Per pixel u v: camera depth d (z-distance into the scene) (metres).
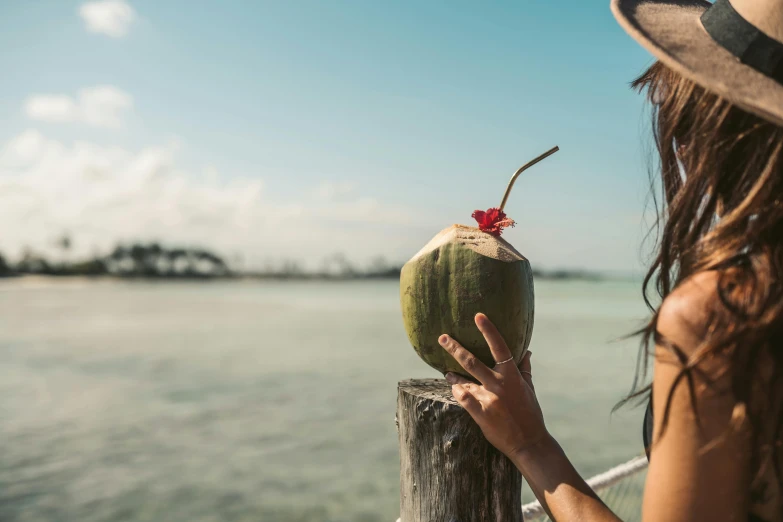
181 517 8.10
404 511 1.77
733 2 0.95
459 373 1.75
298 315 55.38
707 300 0.87
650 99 1.14
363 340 31.86
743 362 0.83
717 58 0.93
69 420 13.73
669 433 0.88
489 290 1.67
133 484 9.43
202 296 103.75
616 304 74.25
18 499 8.83
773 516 0.87
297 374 20.25
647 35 0.99
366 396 16.44
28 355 25.05
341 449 11.32
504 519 1.65
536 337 30.73
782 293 0.81
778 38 0.88
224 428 12.97
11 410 14.74
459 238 1.75
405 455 1.75
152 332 36.06
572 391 15.96
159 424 13.33
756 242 0.87
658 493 0.89
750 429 0.83
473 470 1.63
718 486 0.85
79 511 8.35
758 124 0.90
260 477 9.73
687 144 1.03
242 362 23.09
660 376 0.91
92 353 25.72
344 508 8.40
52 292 118.38
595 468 9.23
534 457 1.34
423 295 1.74
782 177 0.87
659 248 1.14
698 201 1.00
